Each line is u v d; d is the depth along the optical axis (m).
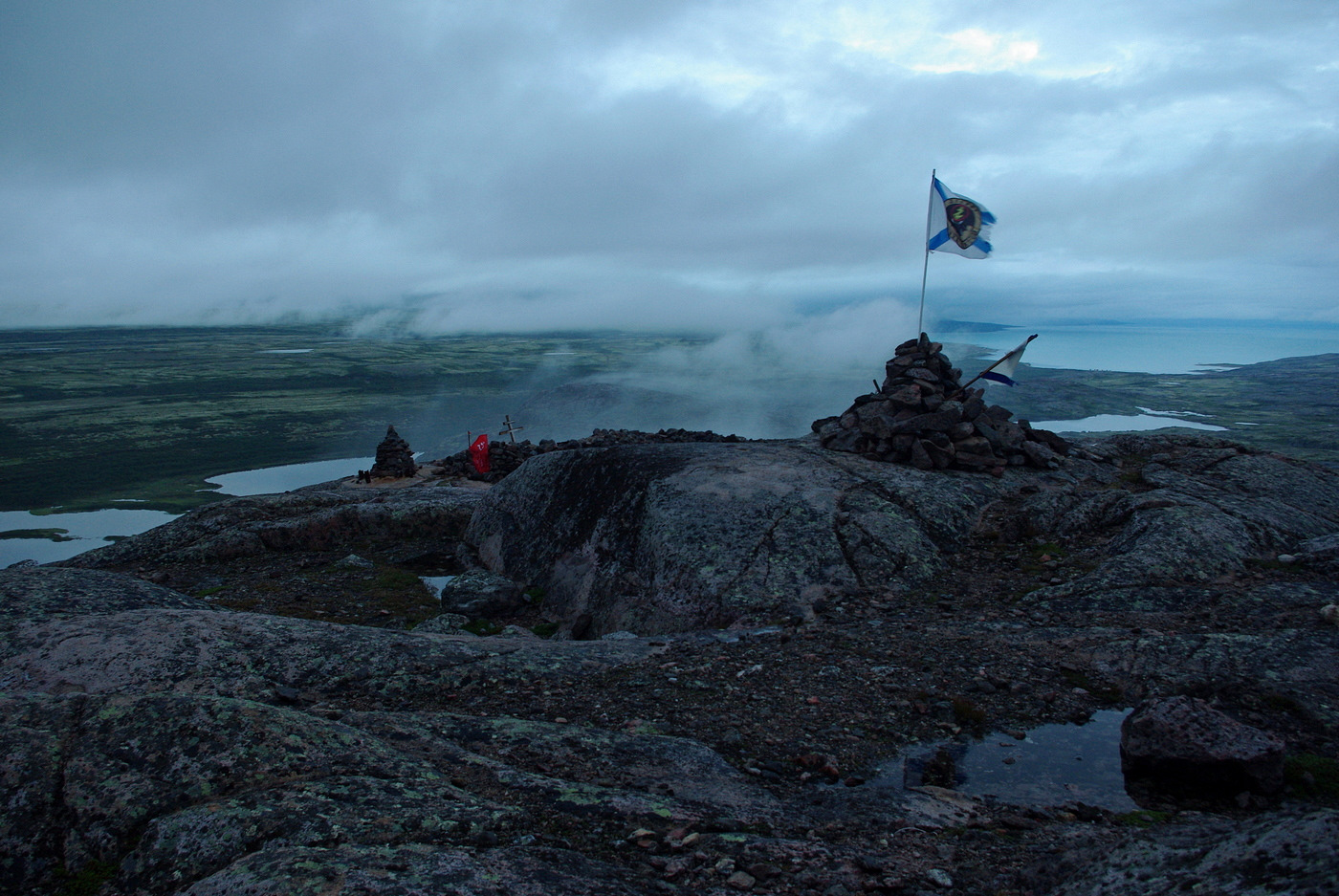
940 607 9.97
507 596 13.32
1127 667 7.54
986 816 5.10
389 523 18.16
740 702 6.93
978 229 15.02
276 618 7.89
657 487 13.25
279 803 4.14
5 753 4.49
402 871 3.50
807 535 11.70
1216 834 3.78
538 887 3.50
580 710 6.68
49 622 7.32
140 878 3.72
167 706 4.95
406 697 6.78
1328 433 174.88
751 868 3.98
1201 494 12.69
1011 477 13.89
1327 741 6.20
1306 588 9.27
